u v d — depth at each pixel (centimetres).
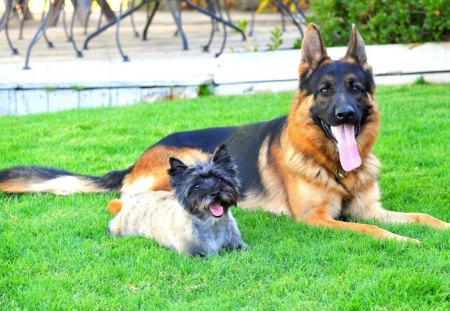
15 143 964
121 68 1238
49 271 554
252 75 1248
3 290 525
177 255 578
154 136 991
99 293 517
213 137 801
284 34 1606
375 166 717
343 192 697
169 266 552
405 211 710
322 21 1321
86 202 742
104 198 758
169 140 785
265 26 1784
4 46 1529
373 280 510
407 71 1245
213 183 564
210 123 1032
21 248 604
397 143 924
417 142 927
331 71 687
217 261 559
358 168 700
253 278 531
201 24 1903
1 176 775
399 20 1263
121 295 509
